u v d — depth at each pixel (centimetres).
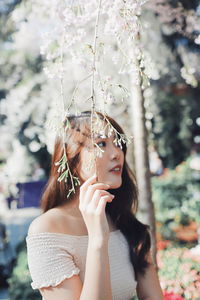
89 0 211
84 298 129
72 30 209
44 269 139
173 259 359
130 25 180
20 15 603
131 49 202
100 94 162
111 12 180
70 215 153
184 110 1050
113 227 174
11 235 830
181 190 757
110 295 131
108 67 458
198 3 430
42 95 878
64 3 239
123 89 161
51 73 184
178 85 938
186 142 1124
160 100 1000
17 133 1004
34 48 806
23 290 411
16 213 1013
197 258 364
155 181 789
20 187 804
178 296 294
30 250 142
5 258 646
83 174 154
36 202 798
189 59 709
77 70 595
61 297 137
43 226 145
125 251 167
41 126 931
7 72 934
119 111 655
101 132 145
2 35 790
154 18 501
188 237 616
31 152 1082
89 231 136
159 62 694
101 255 132
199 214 718
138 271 168
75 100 159
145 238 173
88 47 168
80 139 153
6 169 1093
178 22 432
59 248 143
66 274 139
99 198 138
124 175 180
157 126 1078
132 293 164
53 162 160
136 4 178
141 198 315
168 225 703
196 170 838
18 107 914
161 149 1130
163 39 659
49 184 160
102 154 152
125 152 178
